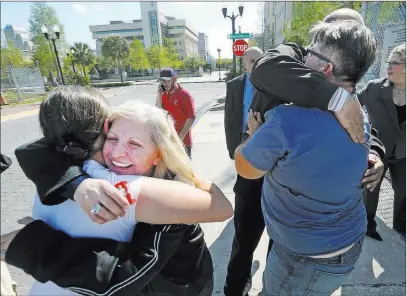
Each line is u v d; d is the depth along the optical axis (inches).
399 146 91.0
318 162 39.7
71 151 33.4
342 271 47.1
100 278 29.6
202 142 229.6
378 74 192.4
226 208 37.3
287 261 48.1
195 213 34.4
